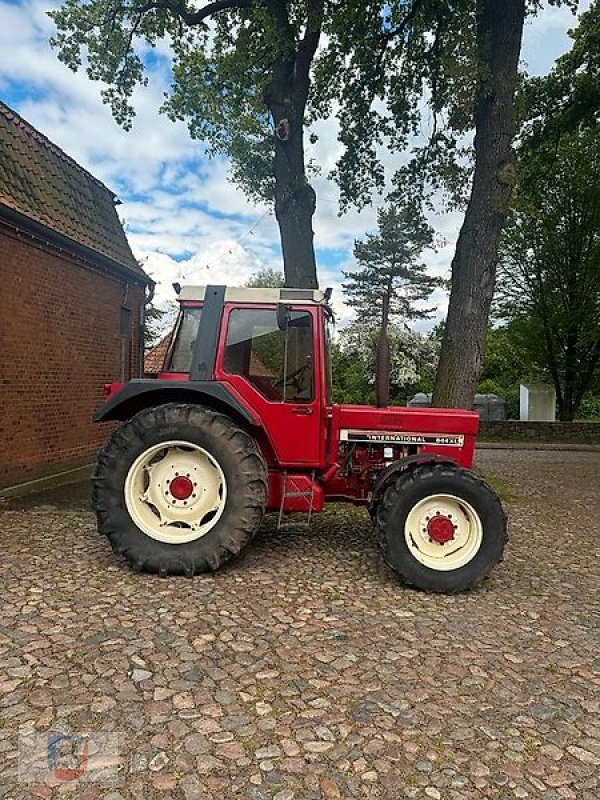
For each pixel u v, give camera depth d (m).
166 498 4.35
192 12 9.61
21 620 3.32
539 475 10.73
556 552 5.29
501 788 2.05
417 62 10.30
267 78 8.88
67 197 9.13
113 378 10.34
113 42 9.89
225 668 2.84
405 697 2.63
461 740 2.32
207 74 10.10
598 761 2.21
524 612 3.75
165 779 2.04
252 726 2.37
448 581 4.02
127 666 2.82
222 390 4.43
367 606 3.74
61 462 8.63
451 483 4.12
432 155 10.27
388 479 4.37
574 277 16.83
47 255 8.19
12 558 4.50
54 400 8.42
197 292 4.73
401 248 32.06
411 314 32.81
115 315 10.41
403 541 4.07
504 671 2.92
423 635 3.32
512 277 17.50
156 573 4.20
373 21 9.62
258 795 1.97
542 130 11.98
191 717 2.41
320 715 2.46
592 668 2.98
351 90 10.59
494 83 7.69
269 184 10.37
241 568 4.42
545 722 2.47
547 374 18.80
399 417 4.69
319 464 4.59
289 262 9.01
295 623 3.42
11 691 2.57
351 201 11.33
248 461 4.27
